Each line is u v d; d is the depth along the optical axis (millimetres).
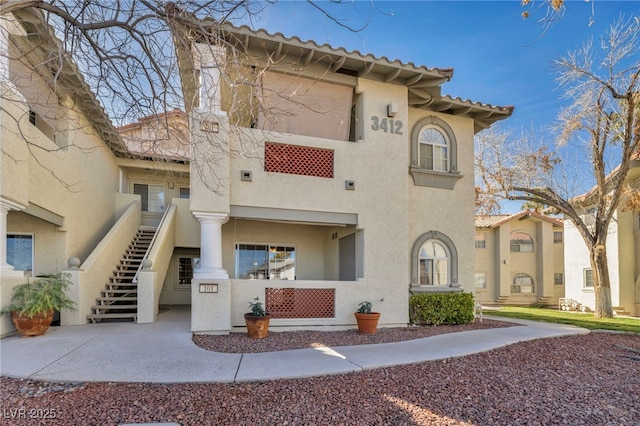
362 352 8156
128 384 5965
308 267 15344
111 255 13648
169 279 17859
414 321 12250
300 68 11062
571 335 10789
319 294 11250
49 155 11031
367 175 11867
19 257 11750
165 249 14055
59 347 7965
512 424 5152
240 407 5309
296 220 11164
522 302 30812
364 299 11531
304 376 6492
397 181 12180
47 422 4770
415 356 7883
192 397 5570
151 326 10844
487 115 14148
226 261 14266
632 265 21734
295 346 8672
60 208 11703
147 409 5160
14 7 4535
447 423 5109
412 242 13000
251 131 10320
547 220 30719
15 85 9102
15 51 8969
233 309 10391
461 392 6184
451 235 13492
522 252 31406
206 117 8234
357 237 11953
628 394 6395
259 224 14898
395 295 11844
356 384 6285
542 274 30516
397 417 5227
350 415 5215
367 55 11109
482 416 5359
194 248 17562
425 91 12914
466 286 13523
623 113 16406
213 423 4863
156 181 19000
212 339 9148
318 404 5496
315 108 11719
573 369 7684
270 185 10852
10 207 9406
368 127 12031
